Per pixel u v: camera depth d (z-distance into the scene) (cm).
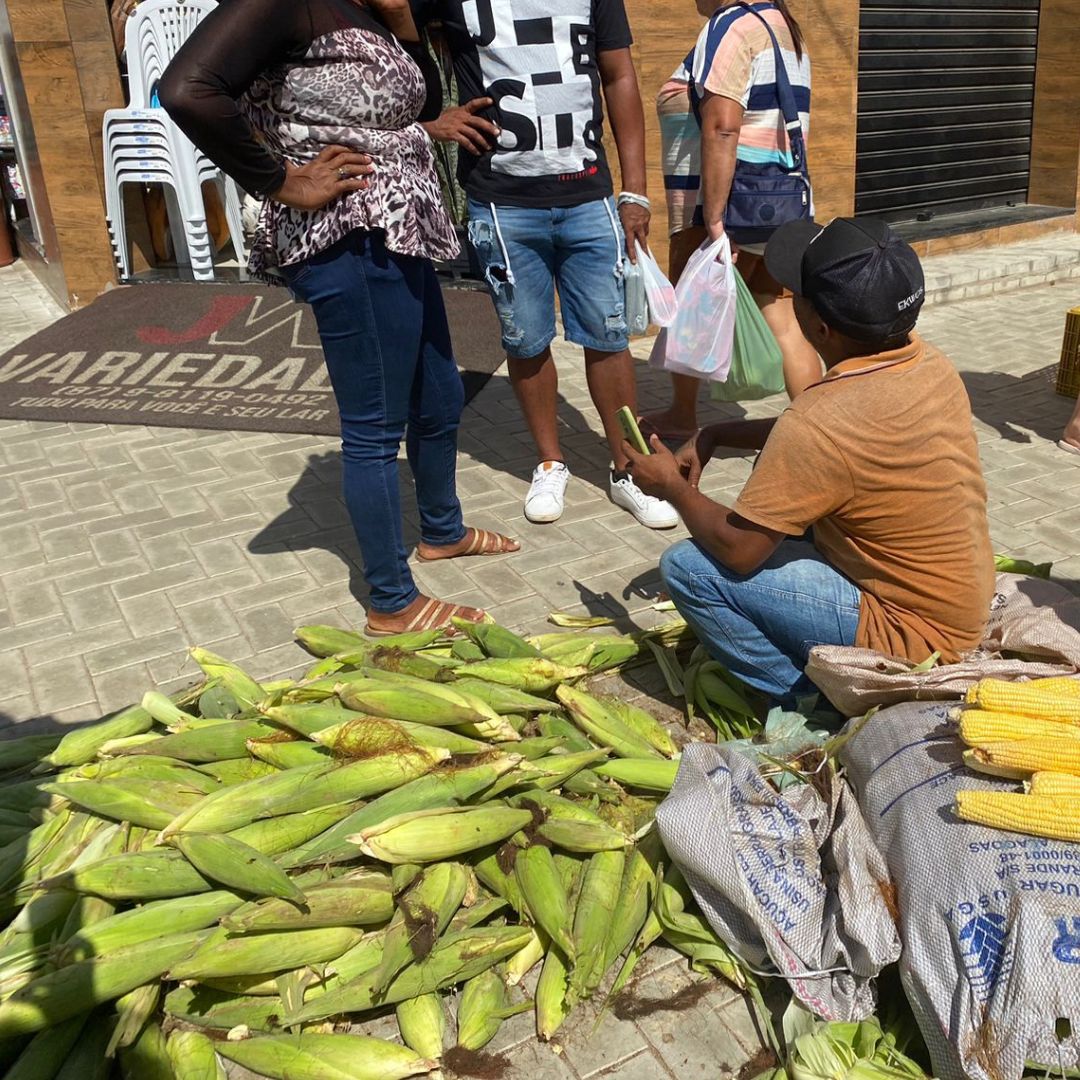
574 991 213
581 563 411
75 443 550
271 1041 207
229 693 294
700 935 227
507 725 264
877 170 901
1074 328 575
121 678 344
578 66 407
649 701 322
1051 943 186
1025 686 225
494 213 422
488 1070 210
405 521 460
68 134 745
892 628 264
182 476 505
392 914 228
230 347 668
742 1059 211
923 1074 200
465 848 232
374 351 317
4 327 786
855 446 240
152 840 245
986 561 260
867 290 238
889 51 868
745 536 256
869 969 205
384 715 263
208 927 221
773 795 233
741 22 439
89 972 205
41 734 309
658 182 690
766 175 455
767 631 282
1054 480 480
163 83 267
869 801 228
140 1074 203
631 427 280
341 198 299
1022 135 992
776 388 486
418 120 341
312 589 395
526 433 556
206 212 850
